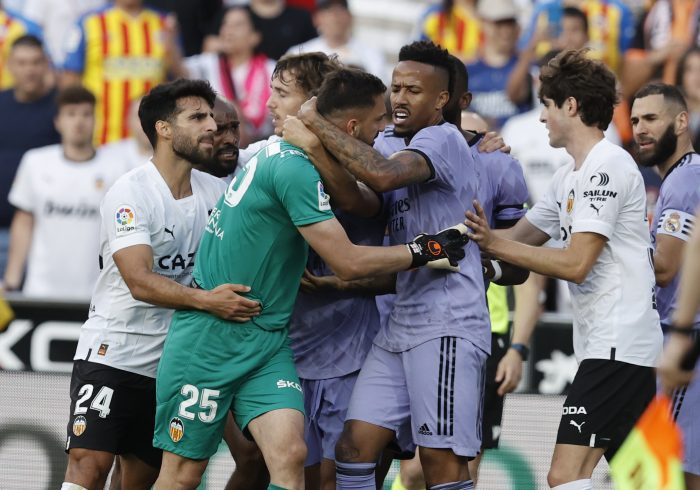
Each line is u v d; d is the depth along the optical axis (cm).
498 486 2288
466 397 1827
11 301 2455
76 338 2459
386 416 1870
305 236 1753
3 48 3547
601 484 2195
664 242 1998
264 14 3578
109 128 3369
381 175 1727
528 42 3481
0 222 3198
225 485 2238
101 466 1911
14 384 2333
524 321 2231
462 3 3516
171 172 1920
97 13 3384
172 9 3672
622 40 3559
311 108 1764
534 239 2008
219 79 3425
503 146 2034
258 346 1800
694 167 2019
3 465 2317
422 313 1845
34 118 3266
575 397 1877
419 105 1836
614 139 3253
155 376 1944
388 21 4312
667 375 1419
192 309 1808
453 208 1839
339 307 1995
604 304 1870
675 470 1438
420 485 2206
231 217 1797
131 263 1845
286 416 1772
